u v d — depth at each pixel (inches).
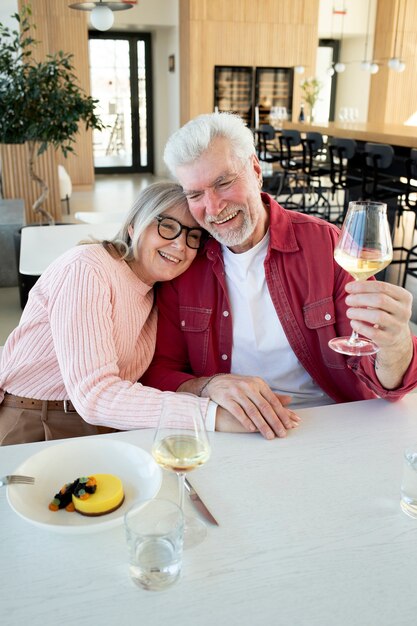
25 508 38.7
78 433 63.2
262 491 41.8
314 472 44.1
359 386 65.6
